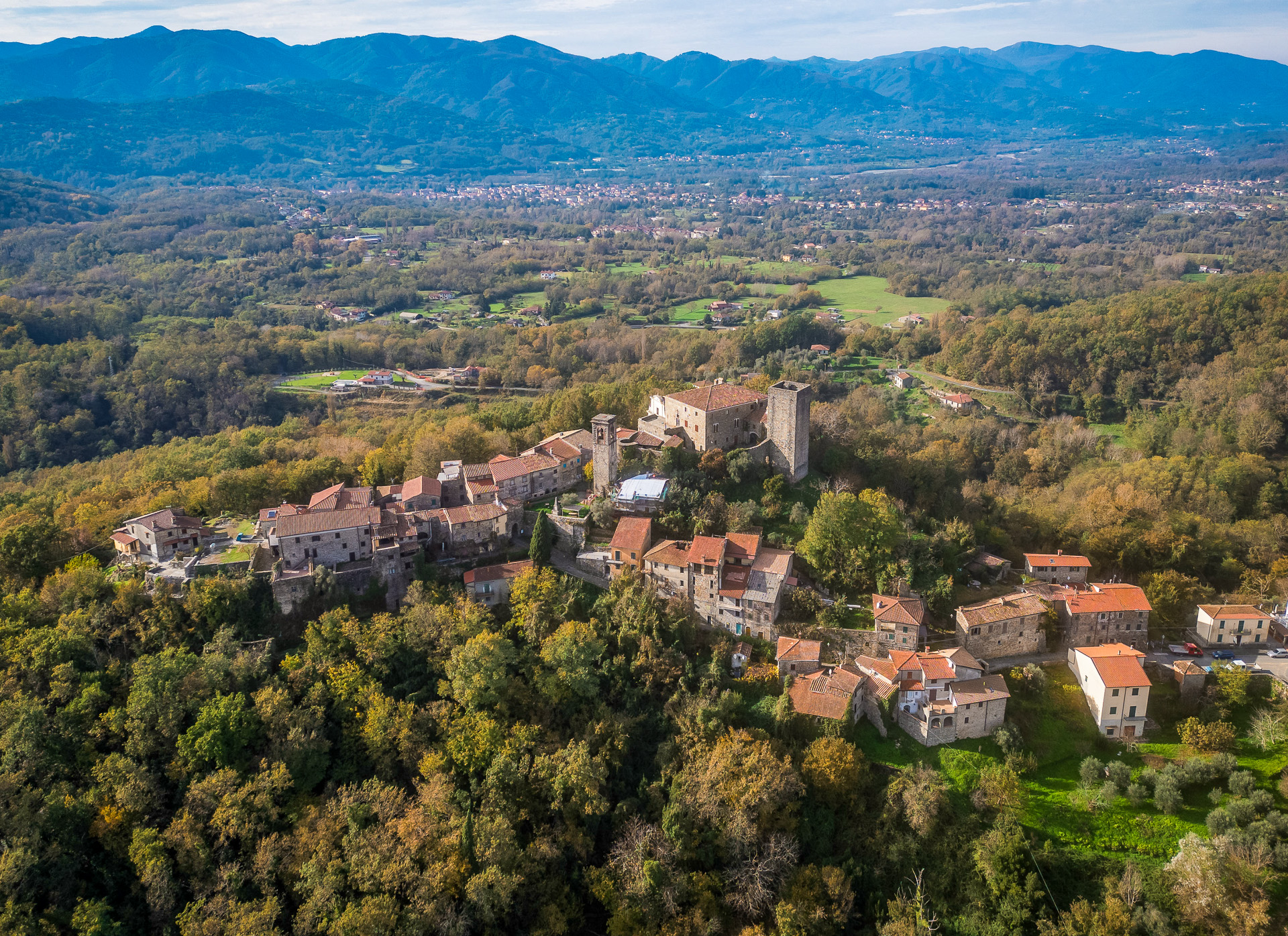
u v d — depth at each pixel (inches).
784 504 5851.4
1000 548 5930.1
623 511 5575.8
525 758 4185.5
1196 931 3609.7
